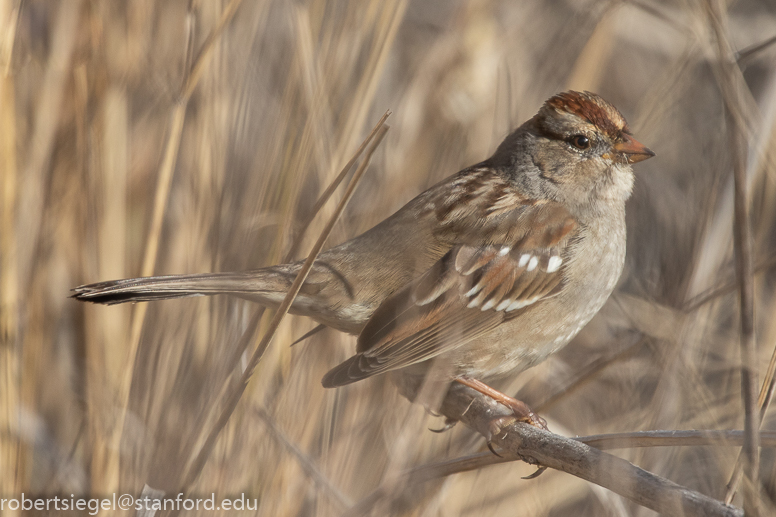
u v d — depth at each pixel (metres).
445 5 10.82
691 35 7.86
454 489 7.51
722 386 7.06
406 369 7.08
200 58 6.59
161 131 8.13
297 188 7.20
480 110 9.05
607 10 8.88
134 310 6.62
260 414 6.52
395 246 7.05
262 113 8.20
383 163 8.69
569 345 9.18
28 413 7.21
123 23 7.73
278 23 8.46
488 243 7.14
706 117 9.70
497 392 6.92
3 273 6.80
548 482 7.75
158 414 6.52
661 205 9.66
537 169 7.54
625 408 7.25
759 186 8.00
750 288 4.62
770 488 6.17
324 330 7.63
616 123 7.47
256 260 7.29
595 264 7.34
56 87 7.41
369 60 7.41
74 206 7.87
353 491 6.90
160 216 6.68
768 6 10.49
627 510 7.03
